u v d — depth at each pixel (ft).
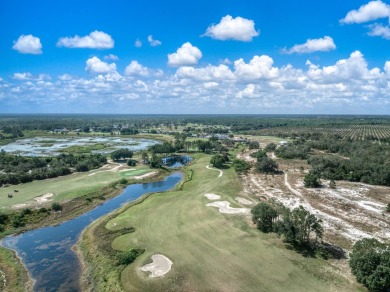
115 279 183.01
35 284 185.98
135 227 255.29
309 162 532.73
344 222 264.52
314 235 233.55
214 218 265.75
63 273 197.67
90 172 479.00
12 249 229.66
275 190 368.27
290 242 219.41
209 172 472.03
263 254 203.72
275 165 472.85
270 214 235.81
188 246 216.54
